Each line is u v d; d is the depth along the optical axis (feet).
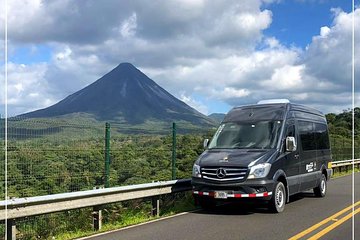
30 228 30.78
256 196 35.58
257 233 28.58
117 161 41.14
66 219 32.99
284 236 27.61
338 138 105.19
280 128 40.01
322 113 54.08
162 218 35.37
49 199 27.53
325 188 50.44
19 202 25.80
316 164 47.78
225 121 42.68
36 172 33.01
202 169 37.17
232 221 33.35
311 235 27.86
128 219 35.09
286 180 39.24
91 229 31.91
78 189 35.42
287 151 39.83
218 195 36.14
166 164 45.83
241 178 35.73
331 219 33.94
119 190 33.01
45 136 33.88
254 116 41.68
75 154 35.65
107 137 37.76
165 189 38.88
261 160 36.47
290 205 42.39
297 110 44.52
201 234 28.43
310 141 46.60
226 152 38.24
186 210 39.42
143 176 42.70
